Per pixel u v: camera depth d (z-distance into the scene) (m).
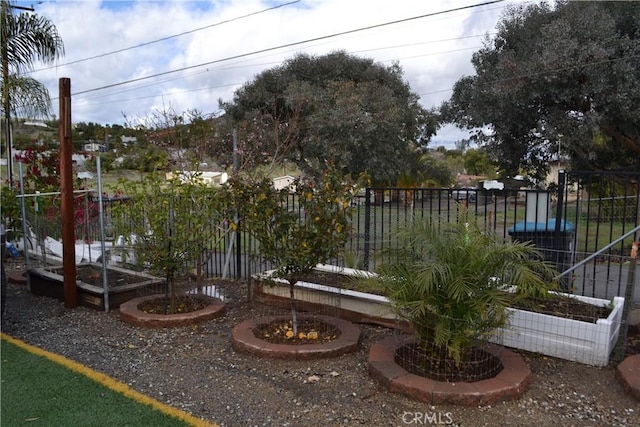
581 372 3.85
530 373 3.62
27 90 9.66
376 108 20.14
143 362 4.18
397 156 21.41
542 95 12.24
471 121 14.73
